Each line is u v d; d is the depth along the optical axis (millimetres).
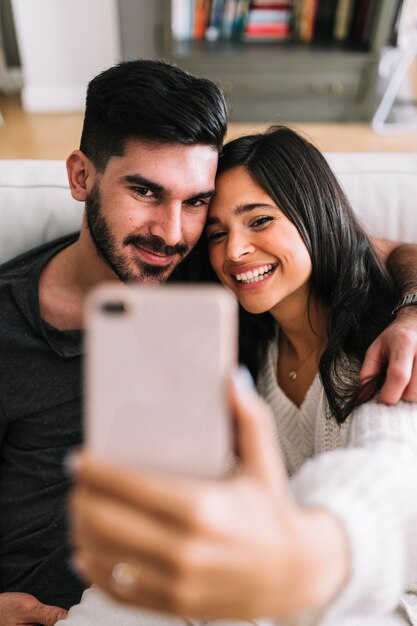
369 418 724
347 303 950
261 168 929
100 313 437
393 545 503
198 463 442
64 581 1009
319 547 438
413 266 1039
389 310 976
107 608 838
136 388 440
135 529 391
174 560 384
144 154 897
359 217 1215
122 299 436
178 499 385
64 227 1206
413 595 829
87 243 1012
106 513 398
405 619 809
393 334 806
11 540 1044
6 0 3299
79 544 427
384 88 3236
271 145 948
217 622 765
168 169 898
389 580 490
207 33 3107
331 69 3037
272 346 1072
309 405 975
